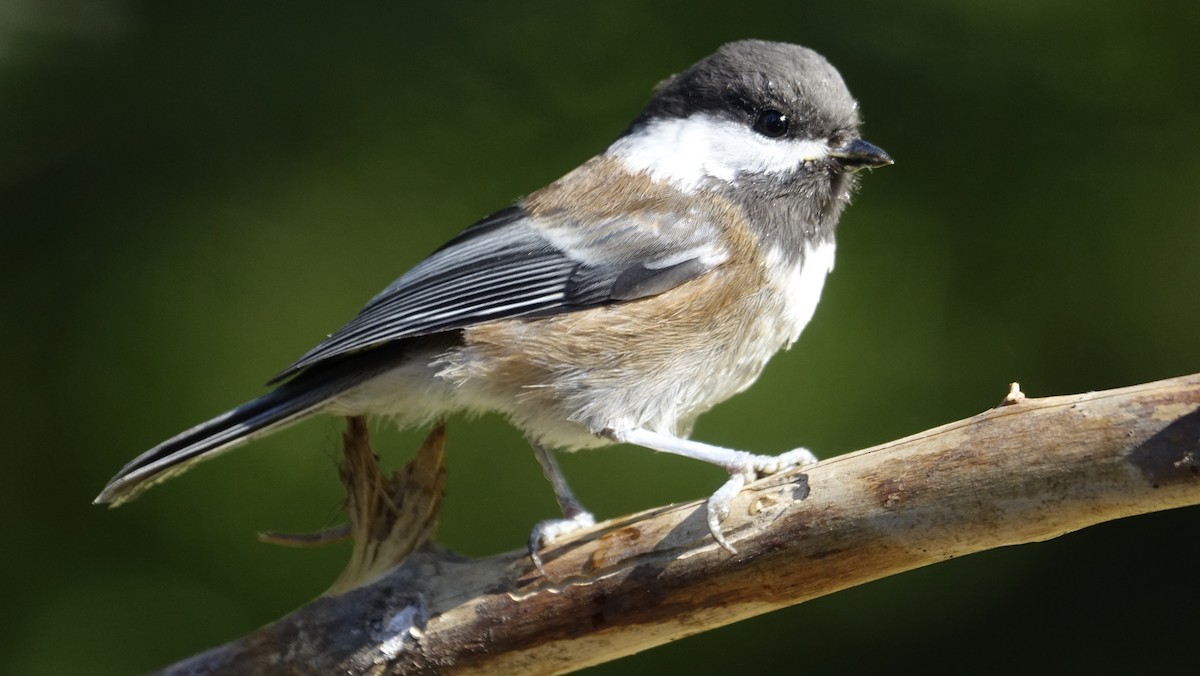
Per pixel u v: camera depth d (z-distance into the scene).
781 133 2.34
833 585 2.30
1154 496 2.28
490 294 2.33
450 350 2.33
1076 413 2.29
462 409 2.34
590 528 2.31
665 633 2.31
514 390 2.33
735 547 2.30
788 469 2.31
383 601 2.31
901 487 2.29
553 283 2.33
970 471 2.29
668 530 2.30
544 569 2.31
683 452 2.32
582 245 2.33
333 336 2.34
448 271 2.34
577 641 2.31
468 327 2.33
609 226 2.34
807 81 2.34
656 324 2.33
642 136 2.35
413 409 2.34
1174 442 2.28
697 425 2.39
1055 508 2.29
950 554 2.29
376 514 2.32
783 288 2.34
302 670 2.31
